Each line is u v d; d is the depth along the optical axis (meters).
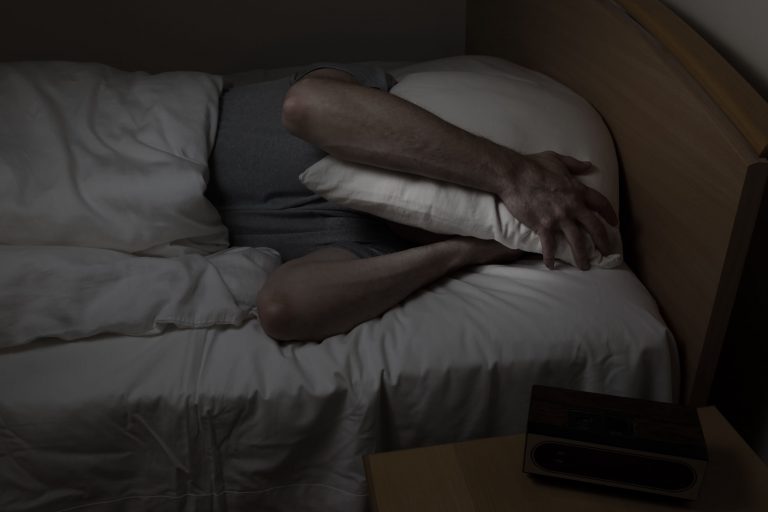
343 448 1.04
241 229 1.31
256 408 1.00
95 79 1.41
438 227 1.13
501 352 1.04
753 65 1.06
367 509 1.08
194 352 1.04
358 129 1.10
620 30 1.21
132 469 1.04
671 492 0.79
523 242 1.12
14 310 1.05
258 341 1.07
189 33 2.00
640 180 1.21
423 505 0.81
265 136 1.28
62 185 1.15
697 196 1.04
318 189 1.16
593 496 0.81
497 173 1.09
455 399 1.04
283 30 2.03
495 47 1.85
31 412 0.97
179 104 1.33
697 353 1.08
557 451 0.80
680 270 1.11
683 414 0.81
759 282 1.15
